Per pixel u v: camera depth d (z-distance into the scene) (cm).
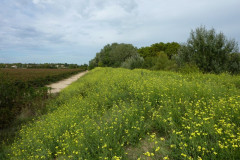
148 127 373
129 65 2728
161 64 2142
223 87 638
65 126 499
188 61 1544
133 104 505
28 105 871
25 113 784
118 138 348
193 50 1502
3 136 586
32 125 640
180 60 1606
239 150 247
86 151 316
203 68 1388
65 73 2855
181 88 572
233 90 587
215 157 249
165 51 4288
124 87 811
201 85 627
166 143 309
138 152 301
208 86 608
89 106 652
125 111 459
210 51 1391
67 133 423
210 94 517
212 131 300
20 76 1670
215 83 739
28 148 434
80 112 602
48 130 490
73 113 589
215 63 1362
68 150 335
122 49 4284
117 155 295
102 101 673
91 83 1248
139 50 5025
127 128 376
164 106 447
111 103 639
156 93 554
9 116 710
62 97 995
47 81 1900
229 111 375
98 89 918
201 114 377
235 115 355
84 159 303
